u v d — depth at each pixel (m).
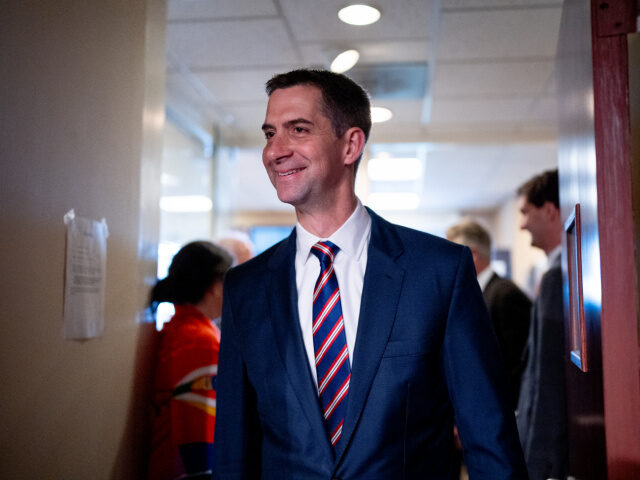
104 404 1.54
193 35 2.76
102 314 1.52
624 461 1.01
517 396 2.45
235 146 4.48
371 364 1.10
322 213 1.22
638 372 1.01
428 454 1.12
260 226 8.90
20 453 1.15
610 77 1.06
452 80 3.35
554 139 4.39
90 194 1.45
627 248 1.03
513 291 2.60
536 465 1.74
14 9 1.11
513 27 2.66
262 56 3.02
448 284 1.15
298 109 1.18
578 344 1.35
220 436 1.26
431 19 2.60
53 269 1.27
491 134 4.42
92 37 1.45
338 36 2.77
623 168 1.04
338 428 1.11
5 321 1.09
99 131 1.50
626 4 1.07
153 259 1.92
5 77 1.08
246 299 1.26
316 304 1.18
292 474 1.11
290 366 1.15
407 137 4.45
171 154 4.07
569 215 1.41
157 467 1.74
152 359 1.88
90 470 1.46
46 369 1.25
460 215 9.21
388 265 1.18
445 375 1.15
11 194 1.10
